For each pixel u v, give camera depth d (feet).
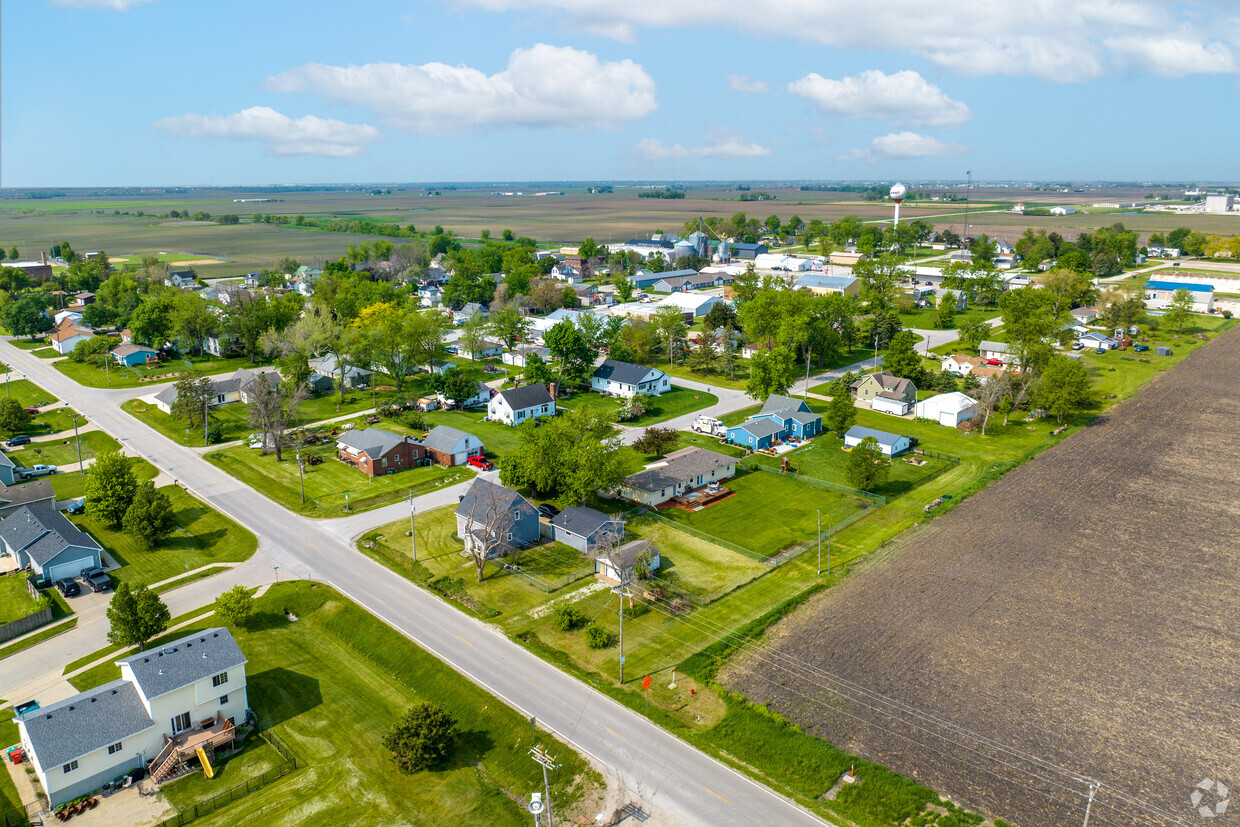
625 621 211.61
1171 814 145.28
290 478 312.09
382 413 393.91
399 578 234.79
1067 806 147.23
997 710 174.70
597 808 149.28
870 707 175.94
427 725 163.22
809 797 150.71
